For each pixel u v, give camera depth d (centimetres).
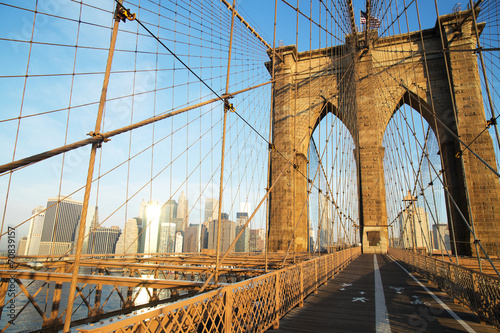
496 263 1956
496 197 3072
